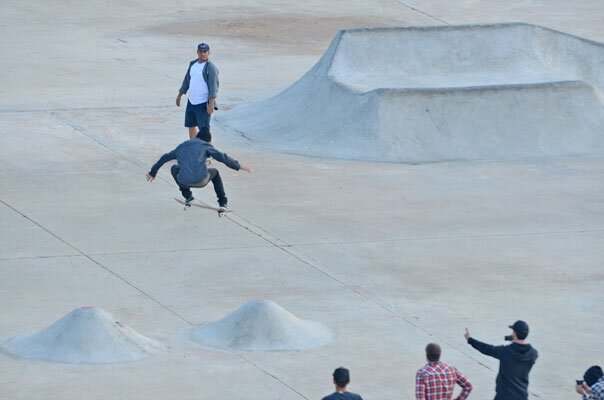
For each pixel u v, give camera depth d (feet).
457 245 183.42
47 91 273.75
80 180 209.56
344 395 106.93
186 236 183.01
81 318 141.49
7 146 229.04
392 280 168.25
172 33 342.03
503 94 247.50
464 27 281.13
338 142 238.89
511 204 205.46
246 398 129.90
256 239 182.91
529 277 170.71
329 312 155.84
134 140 237.25
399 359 141.69
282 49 328.29
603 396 112.57
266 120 254.68
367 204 202.69
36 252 173.99
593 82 285.02
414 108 242.17
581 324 154.51
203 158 156.46
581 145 244.22
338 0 396.16
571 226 194.29
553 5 393.09
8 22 347.77
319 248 179.93
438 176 221.87
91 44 325.01
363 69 270.05
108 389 130.62
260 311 146.82
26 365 136.26
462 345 146.82
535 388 135.95
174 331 147.84
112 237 181.47
